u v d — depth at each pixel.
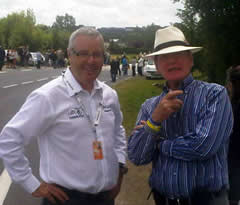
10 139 2.14
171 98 2.06
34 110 2.14
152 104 2.39
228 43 7.02
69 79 2.25
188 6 7.40
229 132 2.10
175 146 2.08
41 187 2.24
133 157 2.27
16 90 15.36
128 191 4.26
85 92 2.28
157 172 2.25
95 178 2.26
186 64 2.22
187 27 7.57
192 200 2.21
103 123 2.33
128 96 13.08
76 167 2.22
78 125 2.21
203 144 2.00
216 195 2.15
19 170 2.18
